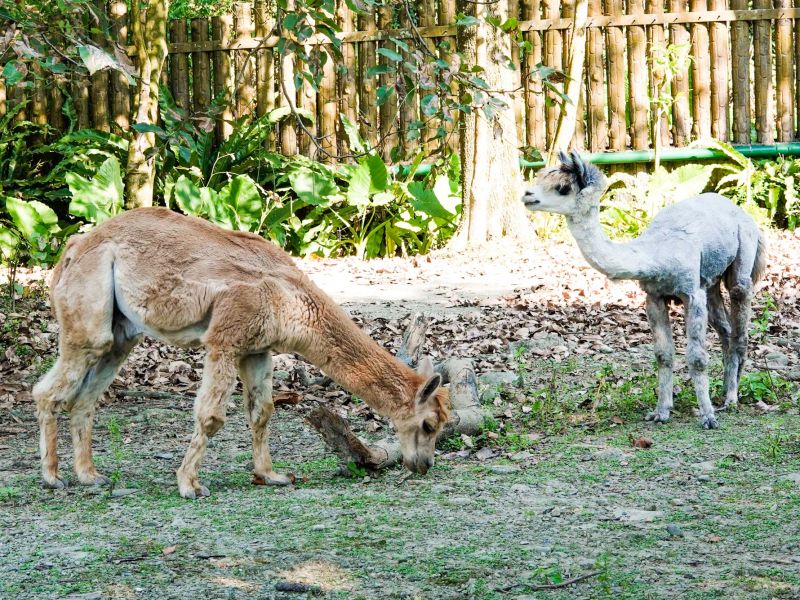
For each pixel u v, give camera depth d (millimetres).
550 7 18812
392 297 14477
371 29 19156
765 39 18672
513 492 6715
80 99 19156
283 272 6746
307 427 8664
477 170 18031
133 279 6723
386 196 18266
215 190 18469
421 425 6750
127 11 18641
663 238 8383
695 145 18797
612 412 8898
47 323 12406
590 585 5055
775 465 7219
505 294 14477
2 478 7137
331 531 5895
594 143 19125
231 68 19297
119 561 5395
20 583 5098
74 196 16859
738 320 9000
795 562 5344
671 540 5715
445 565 5340
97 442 8219
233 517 6176
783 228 19047
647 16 18672
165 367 10734
